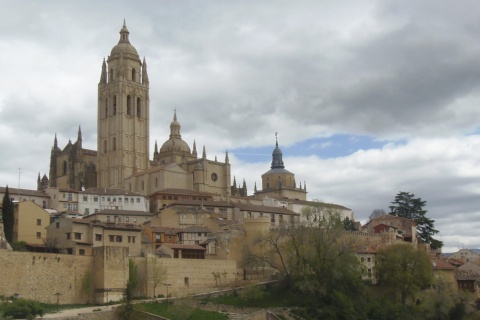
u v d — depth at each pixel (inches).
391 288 7470.5
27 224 7721.5
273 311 6353.3
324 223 7485.2
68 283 5890.8
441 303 7204.7
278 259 7632.9
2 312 4817.9
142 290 6397.6
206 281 6983.3
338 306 6510.8
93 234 6761.8
